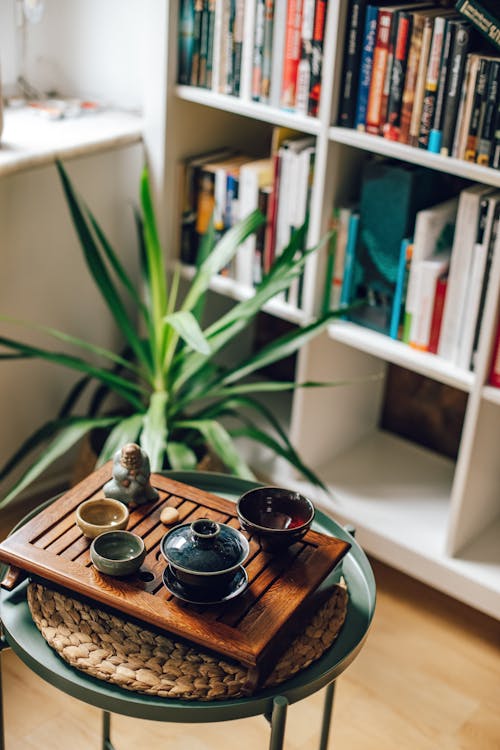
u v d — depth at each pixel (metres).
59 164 1.86
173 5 1.96
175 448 1.93
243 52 1.93
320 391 2.15
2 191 1.95
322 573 1.29
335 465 2.27
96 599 1.24
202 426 1.96
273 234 2.06
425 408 2.33
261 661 1.17
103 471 1.48
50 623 1.26
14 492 1.83
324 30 1.80
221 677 1.20
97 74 2.29
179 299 2.28
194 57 2.00
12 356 1.90
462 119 1.71
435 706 1.82
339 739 1.73
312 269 1.99
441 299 1.87
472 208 1.75
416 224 1.85
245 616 1.21
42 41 2.27
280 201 2.01
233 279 2.17
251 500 1.36
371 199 1.88
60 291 2.18
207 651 1.22
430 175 1.87
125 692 1.19
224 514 1.41
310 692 1.22
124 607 1.21
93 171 2.14
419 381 2.32
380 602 2.06
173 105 2.06
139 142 2.12
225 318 1.93
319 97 1.87
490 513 2.07
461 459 1.89
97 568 1.25
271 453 2.29
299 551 1.33
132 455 1.38
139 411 2.10
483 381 1.81
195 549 1.22
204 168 2.10
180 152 2.13
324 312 1.93
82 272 2.21
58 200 2.08
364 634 1.31
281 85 1.91
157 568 1.28
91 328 2.30
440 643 1.97
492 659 1.94
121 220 2.26
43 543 1.31
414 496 2.17
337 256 1.99
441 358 1.91
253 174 2.04
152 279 1.97
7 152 1.87
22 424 2.21
